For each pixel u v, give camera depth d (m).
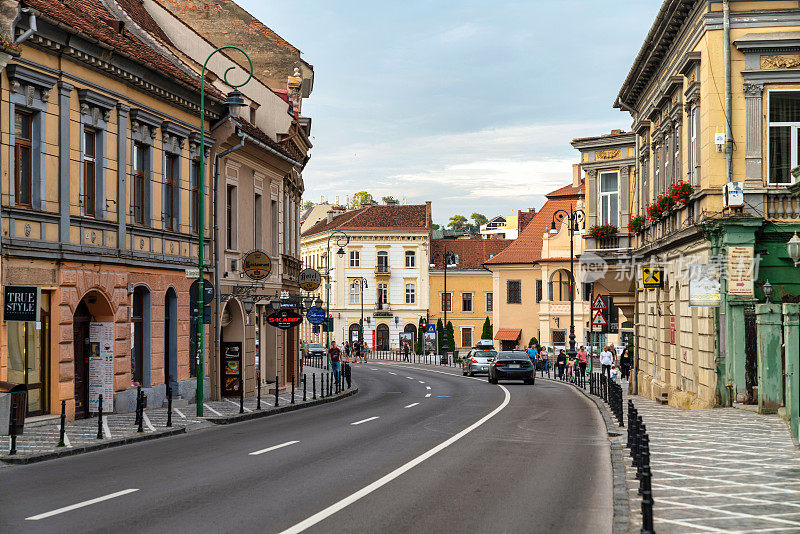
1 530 9.63
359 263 103.44
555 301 79.81
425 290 102.69
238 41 46.16
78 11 24.30
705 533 9.43
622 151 38.41
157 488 12.43
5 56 19.12
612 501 11.70
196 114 29.58
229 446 17.83
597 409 27.98
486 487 12.75
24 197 20.62
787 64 23.31
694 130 25.66
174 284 28.14
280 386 40.88
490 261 87.44
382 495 11.98
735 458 15.00
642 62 32.50
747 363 23.50
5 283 19.33
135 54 24.58
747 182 23.36
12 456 15.48
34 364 20.92
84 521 10.11
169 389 21.69
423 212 105.62
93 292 23.38
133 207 25.55
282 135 40.16
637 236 36.09
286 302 36.16
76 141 22.38
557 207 87.38
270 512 10.68
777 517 10.20
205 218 30.41
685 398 25.92
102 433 19.42
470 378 54.22
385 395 37.69
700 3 24.23
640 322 35.97
